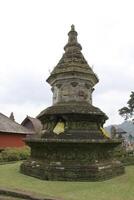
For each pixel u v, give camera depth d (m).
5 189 11.02
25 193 10.41
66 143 14.31
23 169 15.68
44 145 14.82
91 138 15.09
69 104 16.47
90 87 17.89
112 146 16.11
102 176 13.89
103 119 16.88
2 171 16.58
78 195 10.54
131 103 49.12
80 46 18.62
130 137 52.88
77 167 13.88
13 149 29.59
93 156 14.43
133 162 23.95
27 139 16.23
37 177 14.31
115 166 15.62
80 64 17.38
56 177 13.71
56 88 17.77
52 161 14.44
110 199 9.98
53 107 16.53
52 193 10.81
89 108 16.16
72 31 18.95
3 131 34.66
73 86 17.19
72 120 15.70
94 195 10.57
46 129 16.48
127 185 12.56
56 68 17.64
